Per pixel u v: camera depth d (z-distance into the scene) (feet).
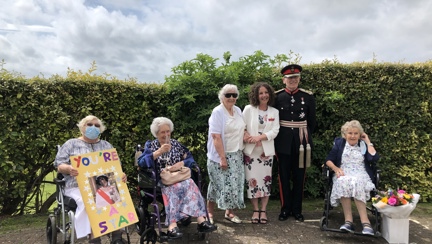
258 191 15.03
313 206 17.87
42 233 14.10
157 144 13.16
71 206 11.59
